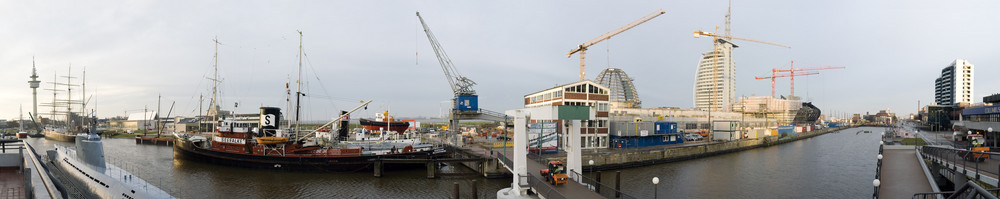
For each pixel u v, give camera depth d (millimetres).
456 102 80000
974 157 38875
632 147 77000
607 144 74500
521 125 33938
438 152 59719
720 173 59000
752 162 72312
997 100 102062
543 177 36531
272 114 63125
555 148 65188
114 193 33156
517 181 33594
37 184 27406
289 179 50781
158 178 52125
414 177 52062
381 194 43312
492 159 51812
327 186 46969
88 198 36344
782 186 49312
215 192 44312
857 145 114250
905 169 43594
